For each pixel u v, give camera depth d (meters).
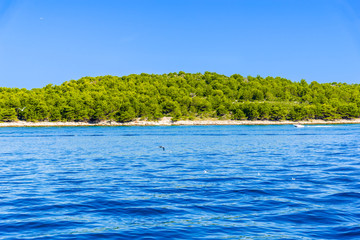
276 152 57.94
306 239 15.65
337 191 24.92
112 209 20.92
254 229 17.14
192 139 102.19
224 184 28.50
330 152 55.72
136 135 131.62
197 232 16.84
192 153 57.97
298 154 53.50
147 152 60.81
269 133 139.00
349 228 16.89
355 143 77.44
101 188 27.27
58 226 17.80
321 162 42.28
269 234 16.42
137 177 32.69
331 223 17.75
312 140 91.56
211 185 28.14
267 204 21.70
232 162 44.28
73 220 18.80
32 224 18.11
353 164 39.78
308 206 21.02
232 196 24.03
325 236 15.97
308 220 18.34
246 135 124.12
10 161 46.91
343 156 49.03
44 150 66.56
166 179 31.36
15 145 81.44
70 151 64.00
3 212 20.31
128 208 21.12
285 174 33.34
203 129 192.88
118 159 49.31
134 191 26.03
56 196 24.42
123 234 16.61
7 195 24.78
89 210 20.75
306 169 36.44
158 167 40.03
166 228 17.44
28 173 35.56
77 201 22.91
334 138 99.81
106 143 87.44
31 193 25.47
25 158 51.03
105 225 17.95
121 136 124.50
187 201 22.77
